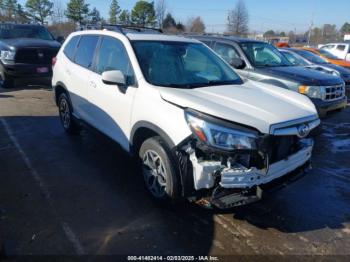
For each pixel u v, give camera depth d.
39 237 3.20
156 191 3.79
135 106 3.85
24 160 4.92
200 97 3.49
